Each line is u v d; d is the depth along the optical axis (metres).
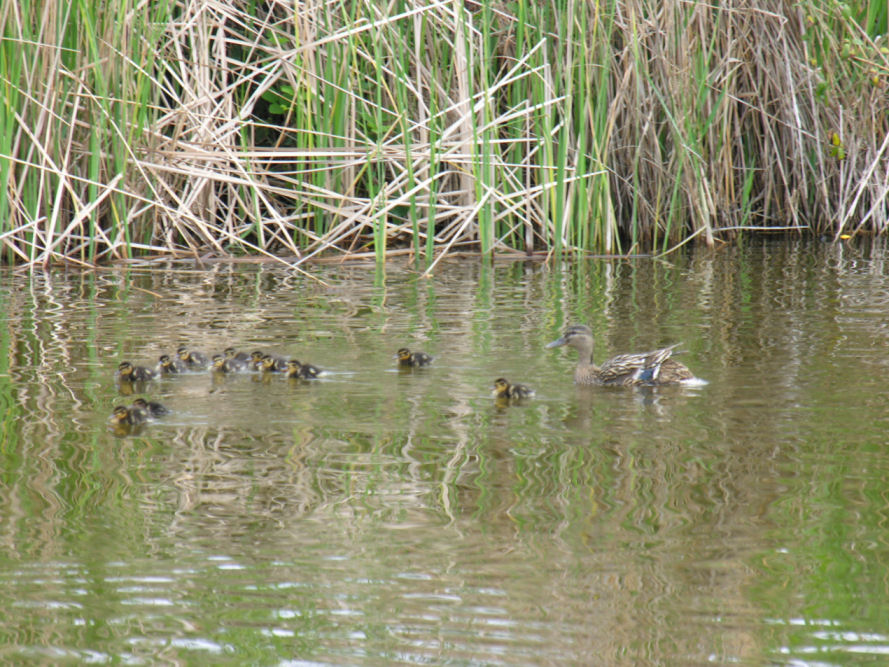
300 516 8.66
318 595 7.42
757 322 15.73
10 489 9.21
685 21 22.95
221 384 12.77
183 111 21.48
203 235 22.95
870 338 14.50
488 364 13.62
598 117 22.45
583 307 17.17
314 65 22.19
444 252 20.86
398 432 10.82
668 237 24.22
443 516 8.64
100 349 14.34
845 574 7.61
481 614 7.18
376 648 6.81
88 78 20.77
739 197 25.83
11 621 7.14
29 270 20.28
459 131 22.88
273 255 21.14
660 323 15.84
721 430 10.67
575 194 22.66
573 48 22.62
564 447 10.27
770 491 9.04
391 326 15.80
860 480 9.23
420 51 22.19
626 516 8.59
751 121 25.62
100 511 8.76
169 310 16.95
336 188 22.89
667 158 24.45
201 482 9.41
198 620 7.12
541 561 7.86
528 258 22.25
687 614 7.14
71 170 21.28
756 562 7.80
